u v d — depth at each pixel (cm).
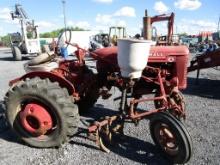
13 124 391
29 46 1638
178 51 409
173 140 330
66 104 363
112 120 373
